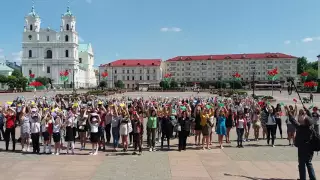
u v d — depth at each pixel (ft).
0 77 408.46
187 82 637.30
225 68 638.12
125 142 59.62
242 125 64.85
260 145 67.31
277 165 48.73
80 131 62.69
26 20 525.75
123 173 43.86
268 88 522.06
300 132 36.96
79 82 559.79
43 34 526.98
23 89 404.77
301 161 36.76
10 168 46.78
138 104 94.12
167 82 506.89
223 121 63.46
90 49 641.40
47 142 59.00
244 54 644.69
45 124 58.65
